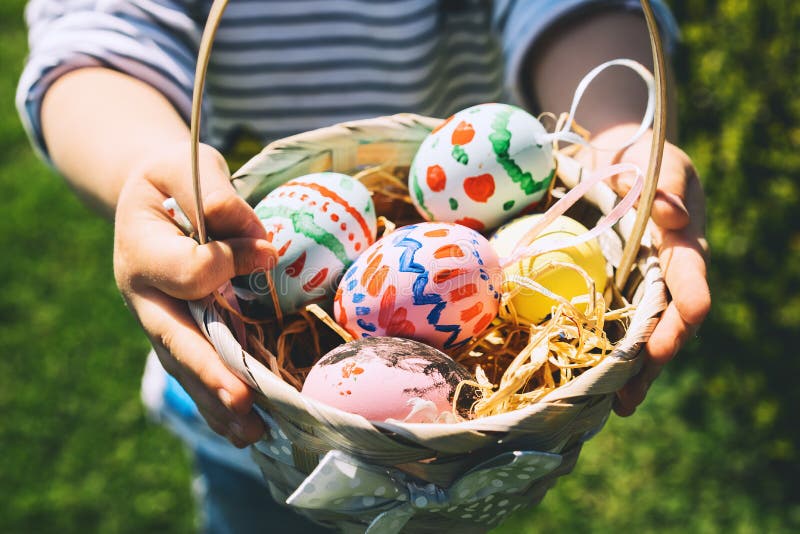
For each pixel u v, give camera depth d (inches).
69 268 32.0
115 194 15.6
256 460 14.3
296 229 15.3
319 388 13.8
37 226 33.4
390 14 17.9
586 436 13.7
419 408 13.5
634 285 14.9
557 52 17.8
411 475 12.7
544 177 16.0
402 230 15.2
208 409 13.9
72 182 16.3
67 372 28.7
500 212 16.1
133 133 15.8
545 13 17.5
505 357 15.4
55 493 25.6
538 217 15.6
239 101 18.9
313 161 16.0
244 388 13.0
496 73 19.9
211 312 13.5
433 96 19.4
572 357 14.1
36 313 30.4
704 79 28.3
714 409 26.8
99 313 30.4
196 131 12.7
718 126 28.7
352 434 12.1
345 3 17.9
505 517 13.9
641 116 17.0
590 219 16.2
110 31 16.9
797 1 26.2
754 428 26.3
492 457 12.6
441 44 19.0
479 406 13.4
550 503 25.2
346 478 12.5
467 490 12.6
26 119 17.0
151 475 26.2
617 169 14.4
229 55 18.3
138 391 28.2
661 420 26.7
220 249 13.4
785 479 25.4
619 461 26.0
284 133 19.4
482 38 19.3
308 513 14.1
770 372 27.2
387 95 18.9
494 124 15.8
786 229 27.7
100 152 15.7
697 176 15.5
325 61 18.5
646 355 13.4
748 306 28.0
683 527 24.7
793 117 27.0
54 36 17.1
